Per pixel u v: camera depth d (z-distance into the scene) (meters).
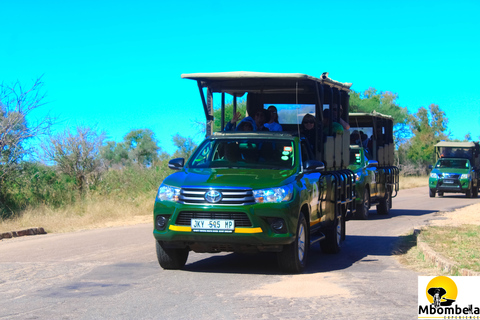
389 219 17.34
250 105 12.03
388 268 8.61
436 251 9.23
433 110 83.88
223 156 8.94
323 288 6.90
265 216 7.52
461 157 31.98
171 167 8.91
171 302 6.18
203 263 8.97
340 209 10.57
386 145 20.56
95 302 6.20
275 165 8.70
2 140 15.66
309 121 10.24
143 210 17.33
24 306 6.03
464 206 22.81
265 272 8.14
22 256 9.55
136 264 8.80
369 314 5.64
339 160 10.92
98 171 20.34
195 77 10.06
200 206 7.59
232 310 5.80
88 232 13.02
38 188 17.42
